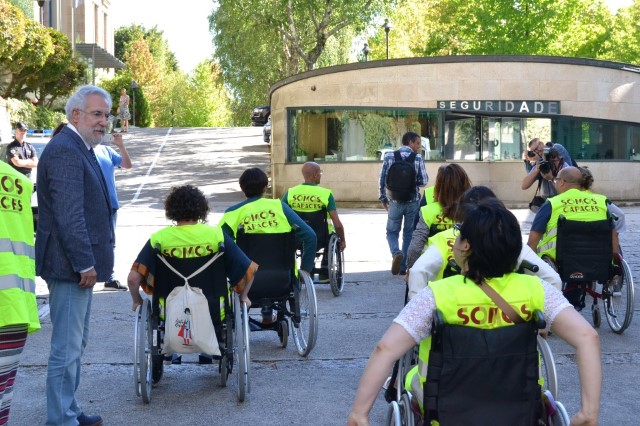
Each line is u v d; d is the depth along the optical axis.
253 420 6.18
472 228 3.46
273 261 7.74
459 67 25.50
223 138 44.19
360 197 25.98
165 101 83.50
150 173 32.88
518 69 25.53
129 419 6.19
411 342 3.42
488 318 3.42
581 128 26.03
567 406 6.48
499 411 3.38
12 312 3.98
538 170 10.73
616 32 50.06
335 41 40.84
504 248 3.42
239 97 45.62
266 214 7.70
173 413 6.33
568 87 25.73
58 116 37.25
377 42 47.50
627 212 23.20
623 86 26.16
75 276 5.33
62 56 37.56
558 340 8.60
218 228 6.39
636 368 7.59
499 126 25.98
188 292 6.23
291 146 26.42
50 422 5.33
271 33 38.72
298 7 36.97
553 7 40.44
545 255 8.45
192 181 30.92
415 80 25.64
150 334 6.52
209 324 6.24
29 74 36.56
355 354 8.08
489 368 3.37
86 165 5.44
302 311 8.60
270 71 41.19
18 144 15.02
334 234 11.05
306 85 26.22
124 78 60.62
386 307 10.28
